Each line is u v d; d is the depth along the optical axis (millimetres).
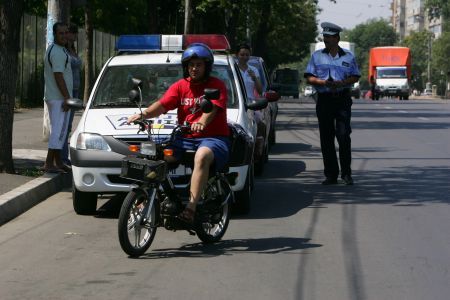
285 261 8477
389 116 37375
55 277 7863
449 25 138500
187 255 8758
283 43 93062
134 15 41344
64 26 13500
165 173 8578
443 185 14047
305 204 12047
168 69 12219
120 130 10750
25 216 11094
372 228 10234
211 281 7668
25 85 32531
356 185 14047
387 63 75312
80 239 9609
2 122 13148
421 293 7277
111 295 7219
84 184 10750
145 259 8578
